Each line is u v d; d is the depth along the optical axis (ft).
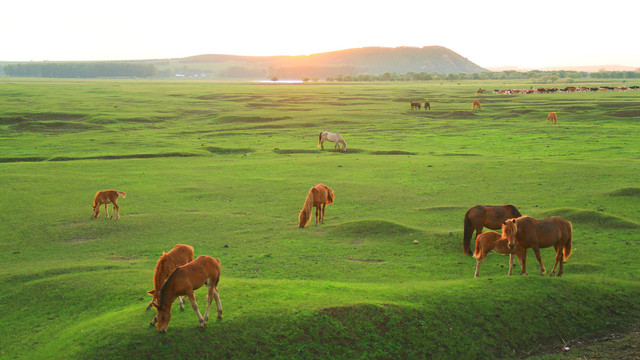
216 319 40.04
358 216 86.63
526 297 46.21
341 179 119.34
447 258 62.75
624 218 75.51
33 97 374.43
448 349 39.91
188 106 344.49
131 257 64.34
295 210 91.04
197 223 81.66
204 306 43.11
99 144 177.17
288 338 38.68
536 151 156.35
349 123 255.09
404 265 60.29
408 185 111.14
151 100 387.75
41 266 59.88
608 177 109.29
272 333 38.96
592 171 115.65
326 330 39.86
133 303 46.03
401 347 39.42
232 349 37.19
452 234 70.33
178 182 115.34
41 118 247.70
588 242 66.08
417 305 44.16
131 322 39.52
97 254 65.72
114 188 107.55
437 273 57.31
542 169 121.19
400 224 75.51
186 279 37.29
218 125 251.19
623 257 59.77
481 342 40.98
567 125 224.12
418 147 175.22
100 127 232.53
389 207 92.68
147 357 35.81
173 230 77.61
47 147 168.86
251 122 263.49
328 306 42.65
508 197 96.48
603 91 455.22
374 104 367.86
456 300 45.60
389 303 43.93
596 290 48.08
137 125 246.27
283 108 336.08
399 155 157.48
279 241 71.36
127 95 440.45
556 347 41.24
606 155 142.41
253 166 137.49
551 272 54.54
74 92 463.83
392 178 119.34
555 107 294.05
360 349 38.73
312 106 351.67
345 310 42.11
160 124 253.65
